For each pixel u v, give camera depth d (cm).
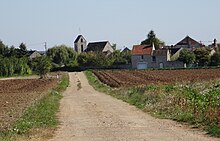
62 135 1997
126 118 2617
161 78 7575
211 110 2223
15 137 1877
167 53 13925
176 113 2559
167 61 13800
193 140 1692
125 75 9294
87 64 14762
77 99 4459
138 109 3153
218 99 2714
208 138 1727
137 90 4375
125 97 4244
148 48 14325
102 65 14662
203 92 3394
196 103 2627
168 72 9781
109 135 1934
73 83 8156
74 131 2122
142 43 18250
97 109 3288
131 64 14400
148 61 14112
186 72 9300
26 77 11044
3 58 12850
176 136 1816
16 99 4200
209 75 7488
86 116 2825
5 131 1998
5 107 3353
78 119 2659
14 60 12694
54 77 10131
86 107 3497
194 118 2262
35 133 2022
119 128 2169
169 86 4281
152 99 3409
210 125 1995
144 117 2627
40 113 2845
